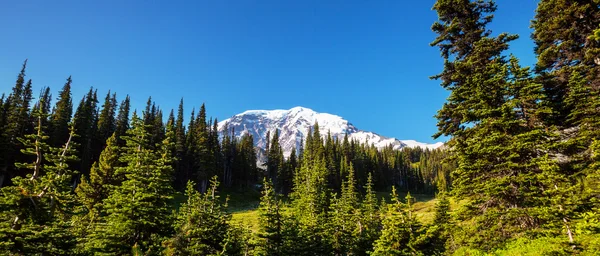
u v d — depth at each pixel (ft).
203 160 255.29
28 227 45.83
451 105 71.51
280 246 93.97
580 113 57.88
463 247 67.77
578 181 53.88
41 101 49.24
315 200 156.76
